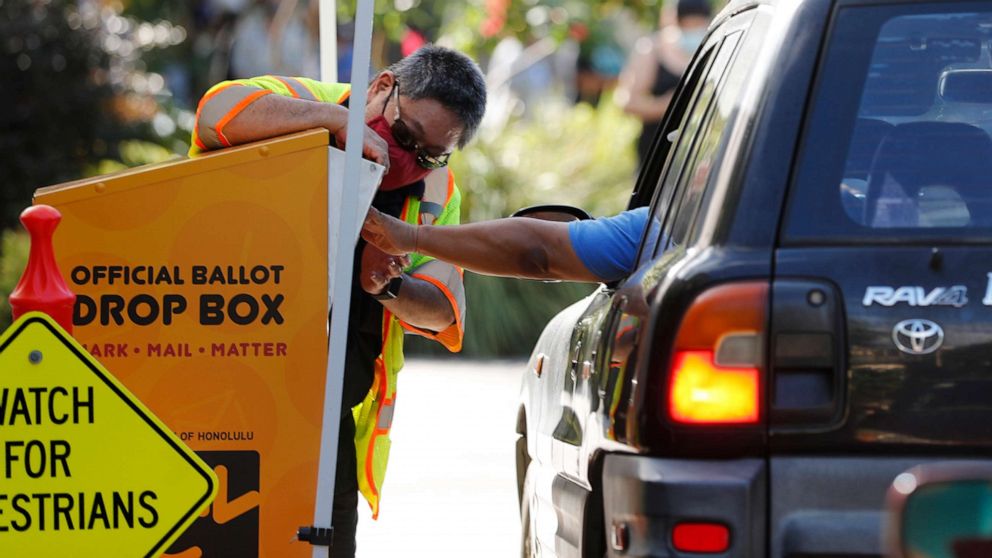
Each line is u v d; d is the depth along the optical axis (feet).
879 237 23.76
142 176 30.40
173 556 30.63
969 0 25.21
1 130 89.20
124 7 115.14
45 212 28.58
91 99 91.20
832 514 23.22
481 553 48.85
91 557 28.45
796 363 23.39
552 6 110.32
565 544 29.86
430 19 110.83
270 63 103.76
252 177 30.58
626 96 97.25
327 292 30.63
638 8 116.37
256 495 30.60
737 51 27.40
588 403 28.14
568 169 103.24
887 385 23.26
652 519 23.50
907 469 23.21
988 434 23.13
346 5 91.61
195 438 30.58
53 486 28.40
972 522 18.54
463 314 35.94
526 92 123.03
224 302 30.60
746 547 23.24
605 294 32.01
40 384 28.43
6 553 28.32
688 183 27.40
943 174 24.29
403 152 33.58
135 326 30.50
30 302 28.53
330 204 30.68
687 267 24.11
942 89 26.11
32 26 90.22
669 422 23.65
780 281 23.54
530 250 31.35
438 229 31.83
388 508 55.47
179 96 114.93
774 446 23.40
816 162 24.18
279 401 30.63
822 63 24.76
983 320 23.27
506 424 70.90
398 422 71.20
